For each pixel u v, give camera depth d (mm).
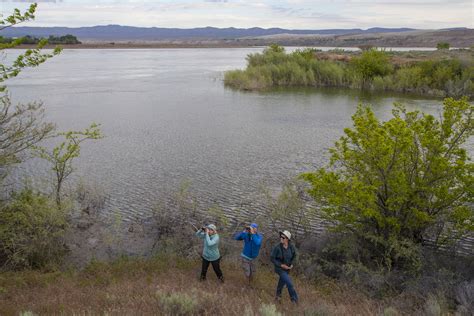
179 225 16719
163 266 13469
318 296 11289
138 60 146125
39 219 13828
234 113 43219
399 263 13609
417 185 13328
